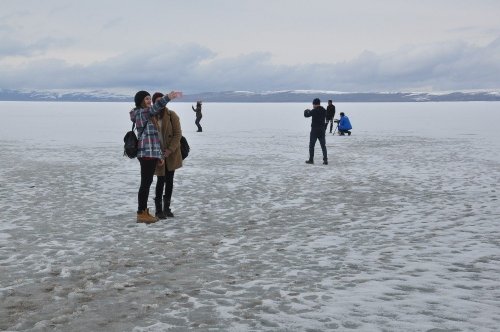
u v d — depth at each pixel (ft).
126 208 29.71
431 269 17.20
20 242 21.62
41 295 15.11
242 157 59.31
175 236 22.84
